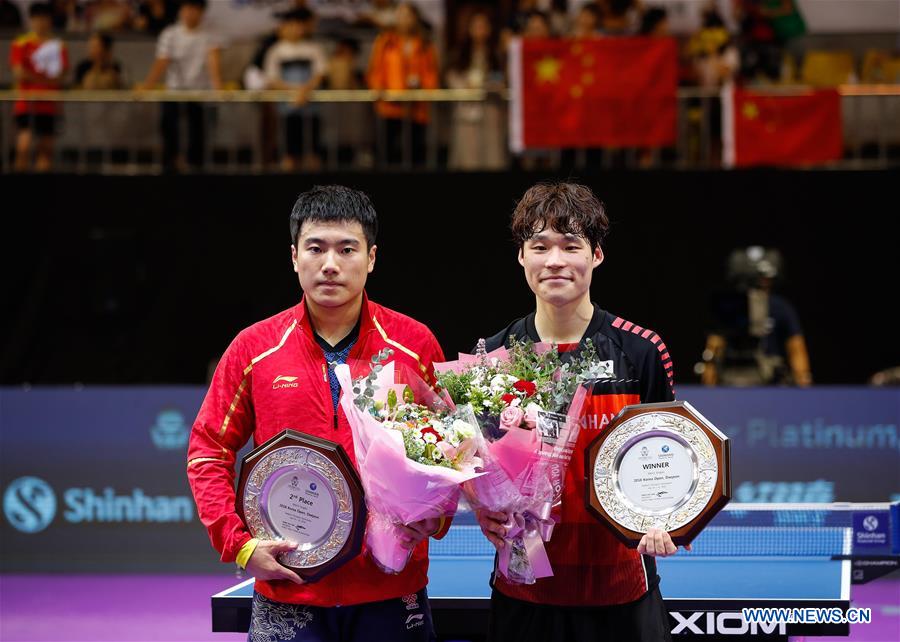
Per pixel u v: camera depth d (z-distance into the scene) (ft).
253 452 16.38
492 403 16.67
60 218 52.42
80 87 54.75
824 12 55.06
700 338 51.42
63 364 52.49
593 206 17.48
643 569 17.57
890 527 22.50
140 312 52.70
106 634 32.27
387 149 53.36
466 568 22.39
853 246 51.42
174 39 54.39
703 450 16.03
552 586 17.53
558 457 16.65
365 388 16.33
